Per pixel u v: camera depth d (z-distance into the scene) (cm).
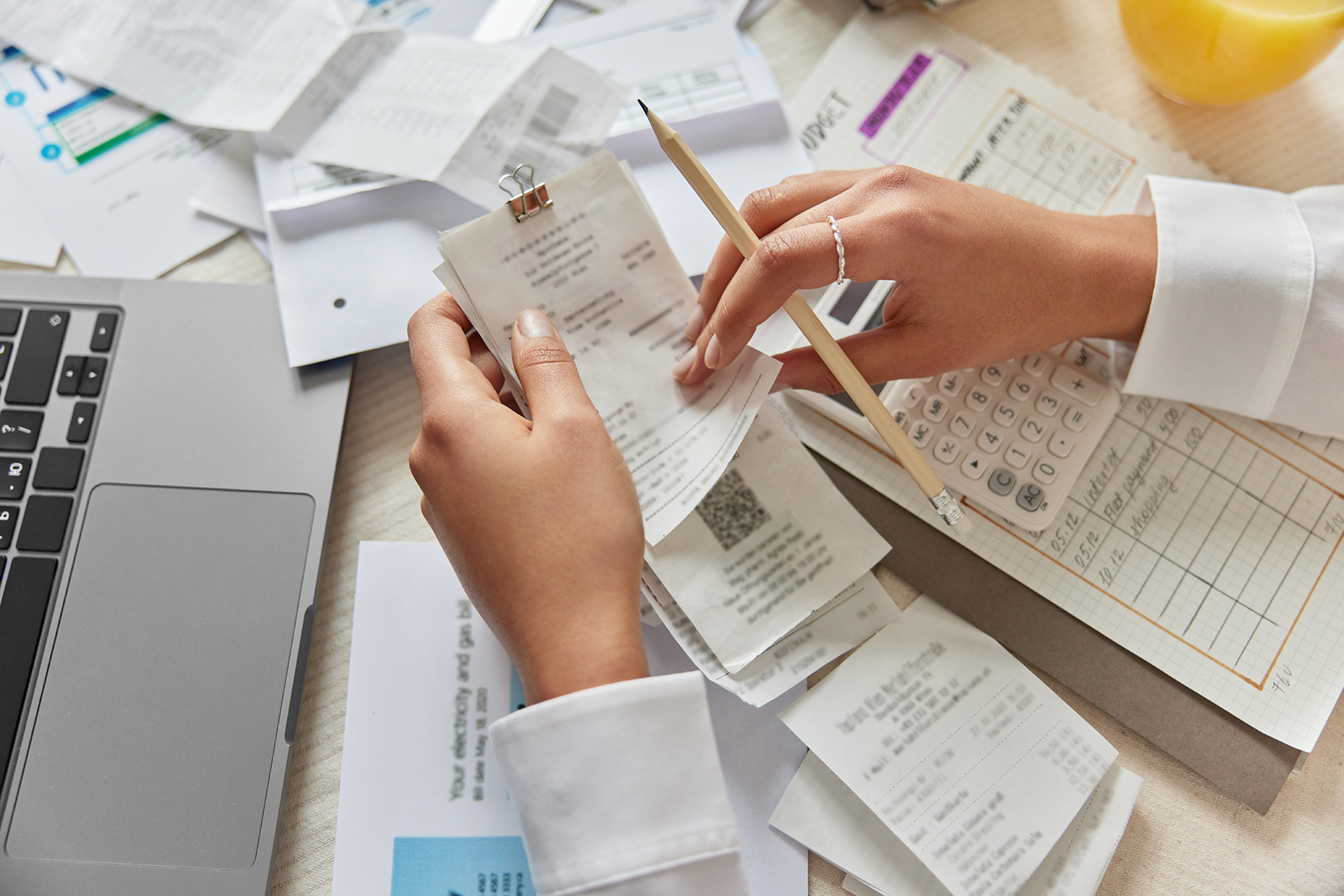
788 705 47
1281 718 47
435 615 48
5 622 44
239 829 43
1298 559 50
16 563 45
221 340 50
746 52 59
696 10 59
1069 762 46
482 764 46
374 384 53
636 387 44
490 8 60
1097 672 48
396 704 47
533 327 41
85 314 50
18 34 57
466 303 42
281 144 55
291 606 46
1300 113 58
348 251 52
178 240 54
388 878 44
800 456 49
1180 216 48
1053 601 49
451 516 40
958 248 45
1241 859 46
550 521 38
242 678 45
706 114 56
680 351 44
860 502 50
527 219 42
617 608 38
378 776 45
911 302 47
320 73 56
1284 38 49
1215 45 51
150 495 47
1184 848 46
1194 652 48
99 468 47
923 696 47
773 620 46
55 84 56
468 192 52
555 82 54
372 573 48
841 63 59
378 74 56
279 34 57
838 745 46
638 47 58
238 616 46
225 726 44
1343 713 48
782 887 45
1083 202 56
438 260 52
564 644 37
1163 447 51
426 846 45
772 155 56
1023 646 48
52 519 46
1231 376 49
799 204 47
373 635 48
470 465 39
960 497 50
